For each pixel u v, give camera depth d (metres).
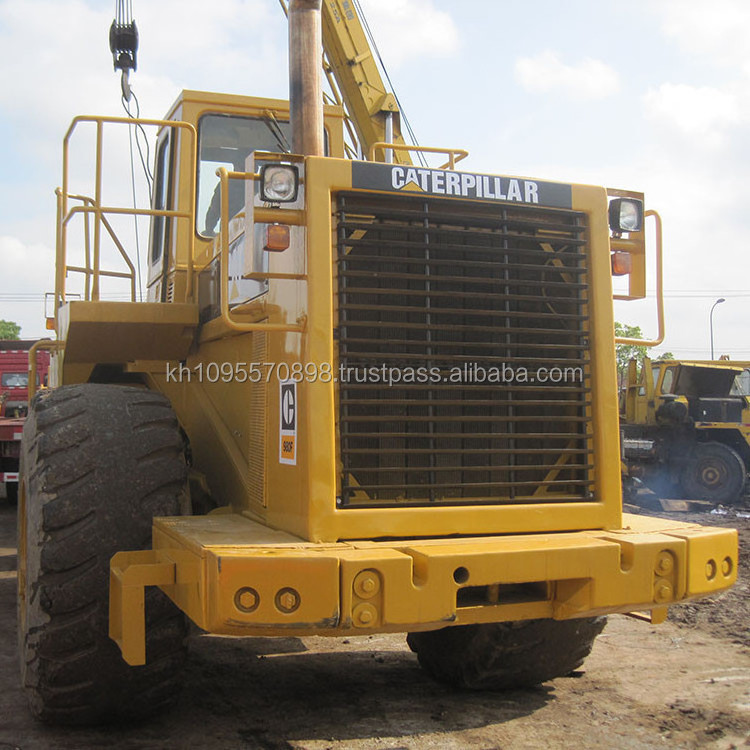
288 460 3.29
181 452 3.73
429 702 3.99
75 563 3.34
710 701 4.07
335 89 8.47
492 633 3.95
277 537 3.16
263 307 3.61
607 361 3.59
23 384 18.22
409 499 3.29
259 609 2.73
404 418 3.28
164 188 5.55
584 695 4.14
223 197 3.16
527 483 3.44
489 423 3.45
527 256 3.55
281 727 3.63
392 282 3.34
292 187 3.14
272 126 5.46
